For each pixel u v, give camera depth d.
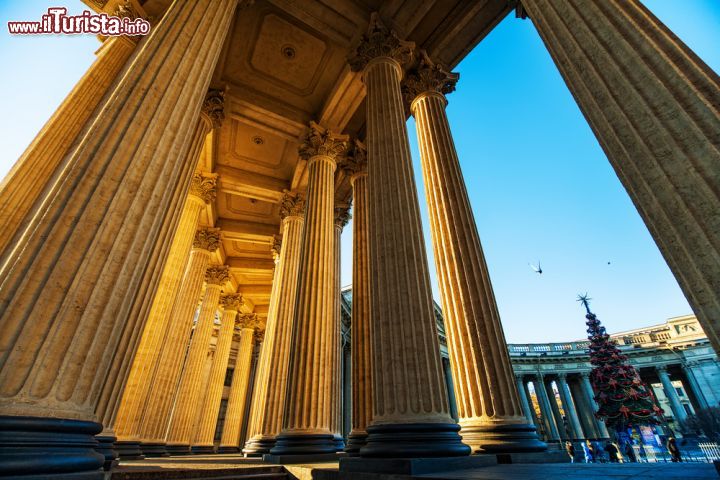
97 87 9.38
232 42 11.70
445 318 7.63
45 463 2.67
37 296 3.13
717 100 2.76
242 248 22.56
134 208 3.98
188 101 5.05
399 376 5.34
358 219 12.23
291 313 13.44
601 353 25.58
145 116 4.45
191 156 10.68
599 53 3.61
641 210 3.02
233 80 12.80
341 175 15.65
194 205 15.18
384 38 9.69
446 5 10.30
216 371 22.66
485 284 7.59
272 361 12.37
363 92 12.59
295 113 13.70
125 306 3.76
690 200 2.67
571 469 4.39
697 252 2.57
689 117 2.83
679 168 2.78
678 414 31.41
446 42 10.82
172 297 13.09
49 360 3.04
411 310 5.80
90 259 3.50
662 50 3.19
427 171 9.27
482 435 6.18
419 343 5.57
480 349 6.91
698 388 32.22
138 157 4.19
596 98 3.53
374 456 4.77
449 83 11.16
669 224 2.77
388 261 6.31
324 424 8.61
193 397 17.42
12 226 7.34
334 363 10.71
